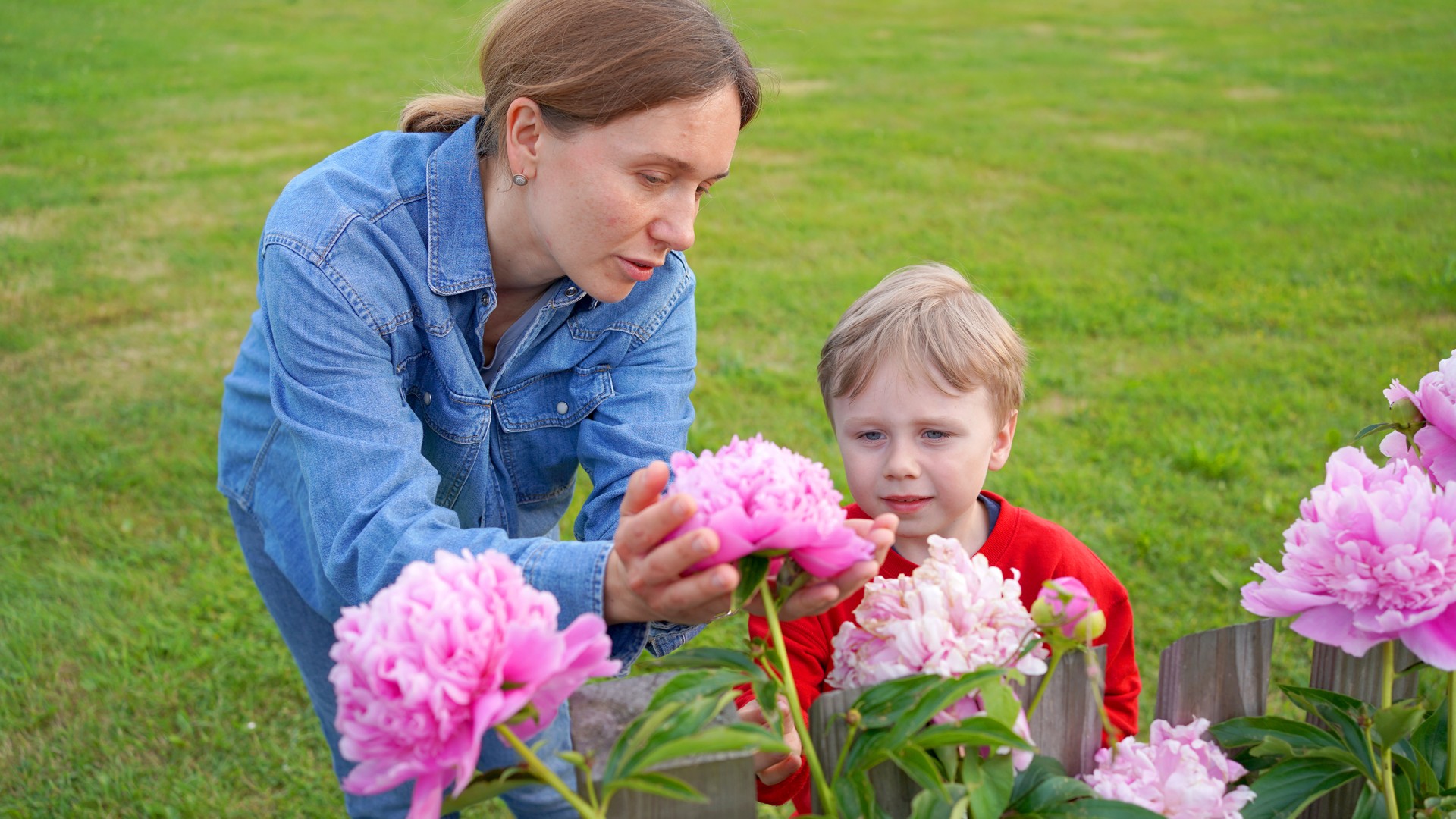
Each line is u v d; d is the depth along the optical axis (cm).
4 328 527
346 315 150
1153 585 329
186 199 745
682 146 139
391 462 144
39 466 408
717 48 141
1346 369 479
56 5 1482
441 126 174
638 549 102
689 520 100
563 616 121
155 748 277
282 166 824
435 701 84
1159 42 1362
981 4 1684
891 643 112
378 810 189
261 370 174
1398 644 136
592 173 141
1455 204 717
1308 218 700
